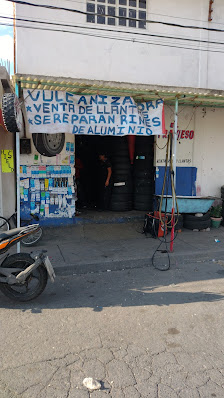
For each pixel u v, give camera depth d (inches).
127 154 344.8
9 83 262.8
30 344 125.8
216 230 318.3
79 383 103.6
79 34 292.4
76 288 184.1
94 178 376.8
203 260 238.7
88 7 295.6
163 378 106.0
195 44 330.6
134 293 176.9
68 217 308.0
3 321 144.3
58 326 140.0
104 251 242.2
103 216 325.4
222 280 198.1
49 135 291.0
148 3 313.4
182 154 347.6
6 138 272.8
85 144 373.7
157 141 338.6
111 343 126.8
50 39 284.8
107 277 202.7
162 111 227.5
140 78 316.2
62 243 263.4
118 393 99.1
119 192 346.0
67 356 118.0
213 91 305.0
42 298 169.5
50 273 159.9
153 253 238.1
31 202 294.7
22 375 107.2
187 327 139.8
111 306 160.1
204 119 346.6
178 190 351.9
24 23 275.7
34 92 203.2
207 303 163.9
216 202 359.3
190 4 325.7
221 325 141.7
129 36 308.0
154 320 145.7
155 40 317.1
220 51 341.4
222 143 357.7
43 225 300.5
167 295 174.1
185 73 331.0
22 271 155.9
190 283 192.5
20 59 278.2
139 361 115.2
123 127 221.6
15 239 159.8
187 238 284.8
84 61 296.5
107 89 209.8
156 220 282.0
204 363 114.3
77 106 212.4
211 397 97.6
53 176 299.0
